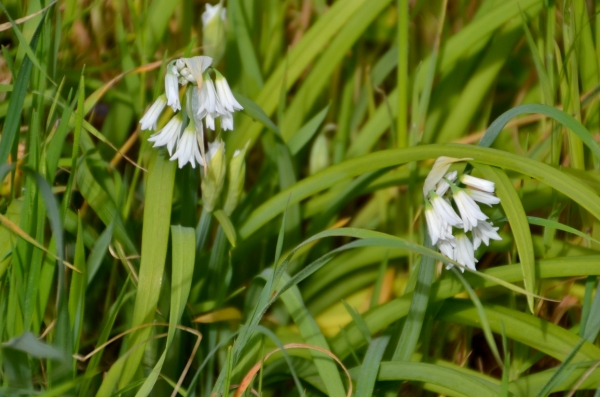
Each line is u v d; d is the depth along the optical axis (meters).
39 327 0.90
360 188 1.00
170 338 0.89
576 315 1.01
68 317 0.87
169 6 1.01
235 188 0.94
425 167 1.01
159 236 0.90
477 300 0.88
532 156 1.01
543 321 0.92
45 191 0.86
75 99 0.90
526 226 0.89
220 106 0.90
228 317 0.95
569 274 0.92
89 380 0.90
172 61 0.89
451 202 0.91
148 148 0.99
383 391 0.93
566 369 0.91
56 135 0.89
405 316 0.94
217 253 0.96
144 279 0.90
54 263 0.90
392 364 0.91
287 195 0.96
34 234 0.89
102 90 0.95
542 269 0.92
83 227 0.95
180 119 0.90
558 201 0.98
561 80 0.99
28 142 0.94
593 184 0.95
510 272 0.93
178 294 0.90
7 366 0.87
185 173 0.94
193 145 0.90
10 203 0.92
